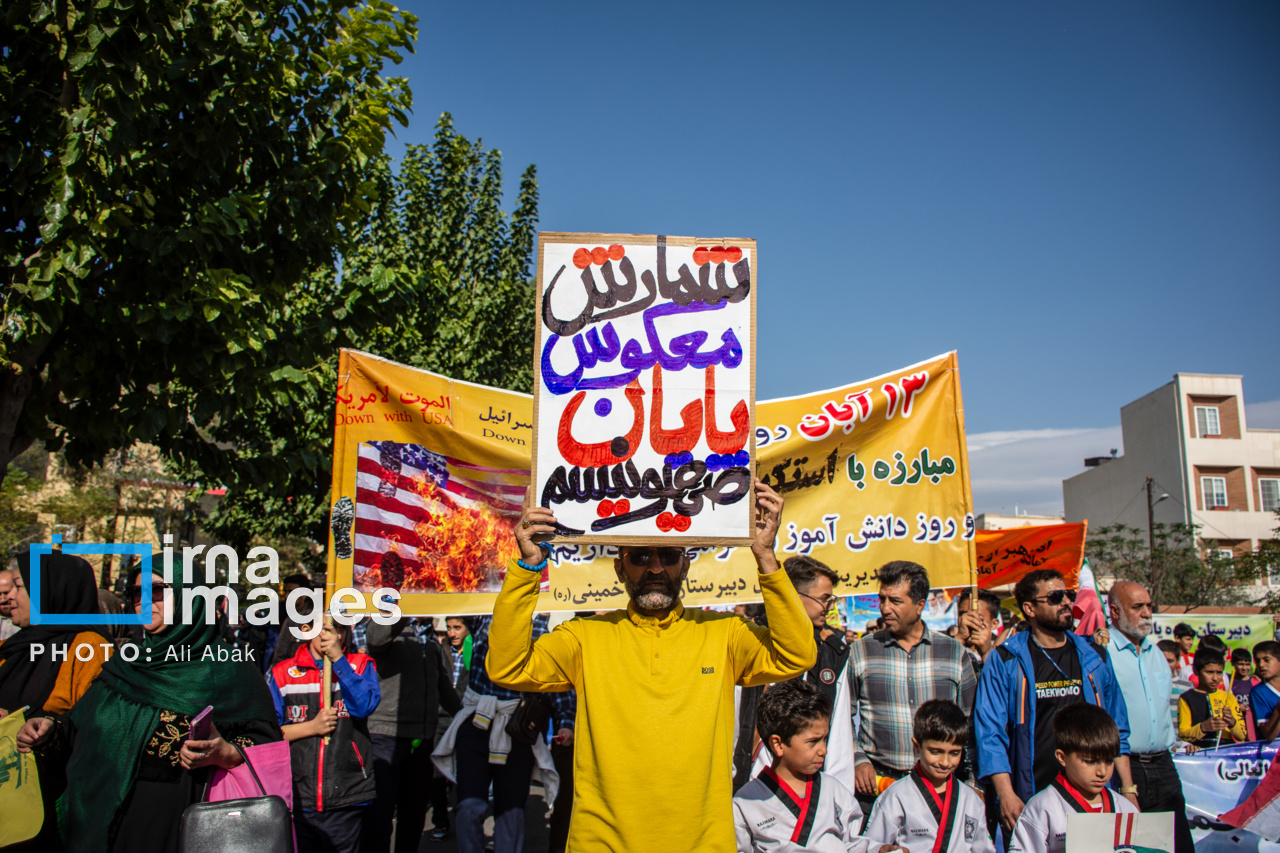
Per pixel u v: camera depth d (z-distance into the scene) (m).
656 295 3.22
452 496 5.18
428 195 17.59
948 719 3.75
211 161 5.68
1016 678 4.50
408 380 5.21
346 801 4.47
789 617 2.77
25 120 5.16
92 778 3.70
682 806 2.63
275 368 6.27
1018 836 3.90
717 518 3.04
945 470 5.56
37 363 5.44
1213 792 5.40
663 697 2.74
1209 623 12.50
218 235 5.50
